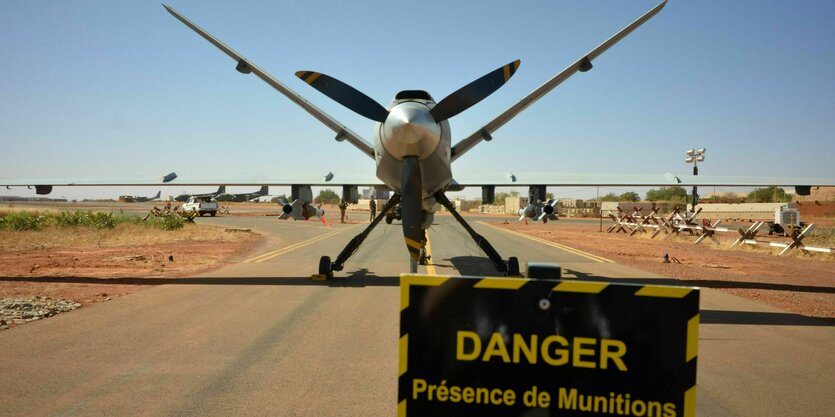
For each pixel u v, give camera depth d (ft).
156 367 14.47
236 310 22.12
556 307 6.56
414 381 6.81
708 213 162.91
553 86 29.55
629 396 6.43
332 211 228.84
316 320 20.31
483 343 6.68
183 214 104.27
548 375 6.57
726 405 11.96
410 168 26.25
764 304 24.27
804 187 33.58
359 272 34.65
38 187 35.35
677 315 6.36
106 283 29.09
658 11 28.55
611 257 45.42
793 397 12.48
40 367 14.38
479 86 26.81
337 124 31.81
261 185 34.17
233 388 12.87
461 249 52.54
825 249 45.27
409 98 28.30
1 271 33.14
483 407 6.69
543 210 35.01
